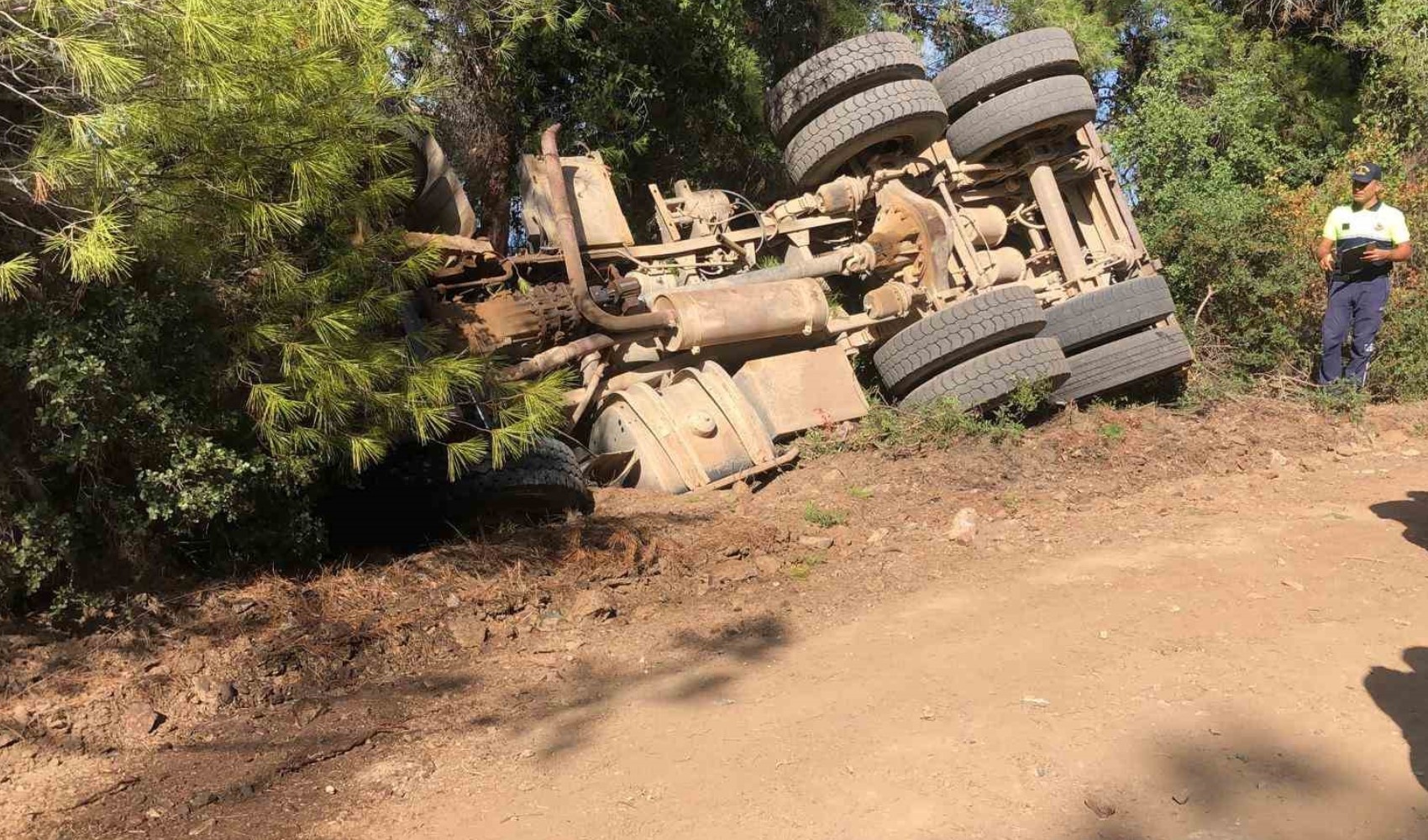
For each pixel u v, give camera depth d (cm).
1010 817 346
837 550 634
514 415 602
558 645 521
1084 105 907
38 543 476
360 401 547
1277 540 610
